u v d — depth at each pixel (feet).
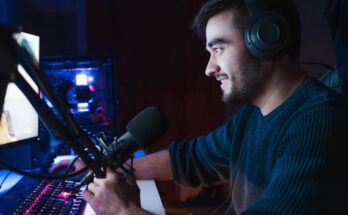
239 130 3.26
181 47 7.28
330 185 1.85
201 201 4.46
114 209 2.44
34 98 1.38
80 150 1.80
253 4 2.43
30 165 4.14
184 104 7.39
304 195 1.81
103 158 2.08
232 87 2.60
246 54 2.51
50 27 7.89
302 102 2.47
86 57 4.87
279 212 1.78
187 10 7.20
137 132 2.49
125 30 7.14
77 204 2.72
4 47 1.10
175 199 6.19
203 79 7.37
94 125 4.88
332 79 3.53
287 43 2.38
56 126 1.55
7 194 2.86
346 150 2.02
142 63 7.24
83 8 7.45
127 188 2.51
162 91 7.32
